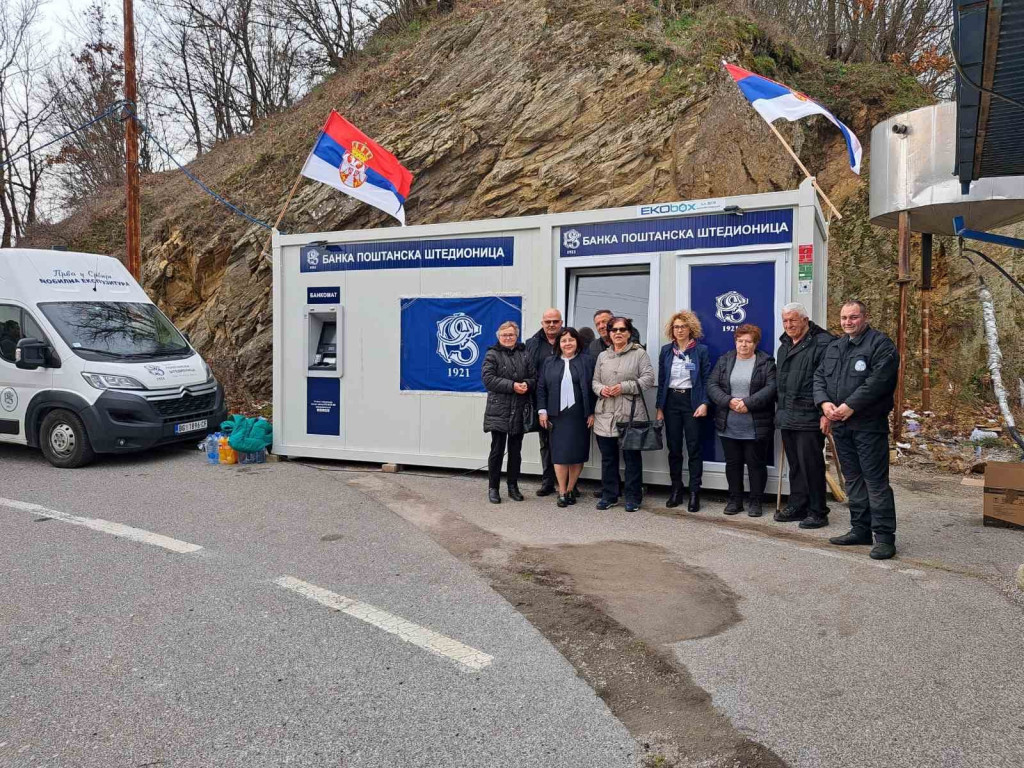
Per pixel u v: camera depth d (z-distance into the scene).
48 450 9.23
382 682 3.56
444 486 7.99
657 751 2.99
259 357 14.12
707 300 7.29
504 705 3.35
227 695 3.44
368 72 19.38
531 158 13.63
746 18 15.07
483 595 4.70
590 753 2.97
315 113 19.08
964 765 2.84
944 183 9.47
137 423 9.22
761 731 3.11
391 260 8.72
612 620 4.30
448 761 2.92
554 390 7.00
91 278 10.34
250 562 5.36
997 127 5.31
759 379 6.61
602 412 6.89
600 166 12.95
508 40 15.82
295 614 4.39
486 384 7.10
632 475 6.95
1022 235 11.78
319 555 5.54
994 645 3.91
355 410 8.99
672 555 5.53
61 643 4.01
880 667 3.67
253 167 17.36
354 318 8.95
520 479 8.38
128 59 13.40
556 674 3.65
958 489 7.88
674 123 12.70
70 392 9.05
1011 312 11.68
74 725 3.19
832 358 5.72
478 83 15.40
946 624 4.19
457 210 14.12
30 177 28.69
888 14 18.08
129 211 13.45
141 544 5.81
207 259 15.88
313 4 27.33
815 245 7.04
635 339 7.08
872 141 10.42
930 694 3.39
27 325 9.52
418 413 8.66
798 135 13.52
